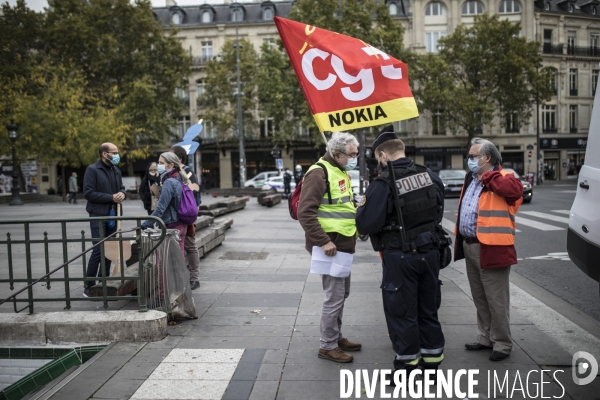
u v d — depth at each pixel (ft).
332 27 107.76
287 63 122.42
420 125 150.00
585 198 13.42
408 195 11.09
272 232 38.63
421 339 11.43
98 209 18.51
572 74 154.51
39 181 154.20
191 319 15.85
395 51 107.65
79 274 22.50
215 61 138.82
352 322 15.44
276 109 125.08
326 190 12.17
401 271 10.99
